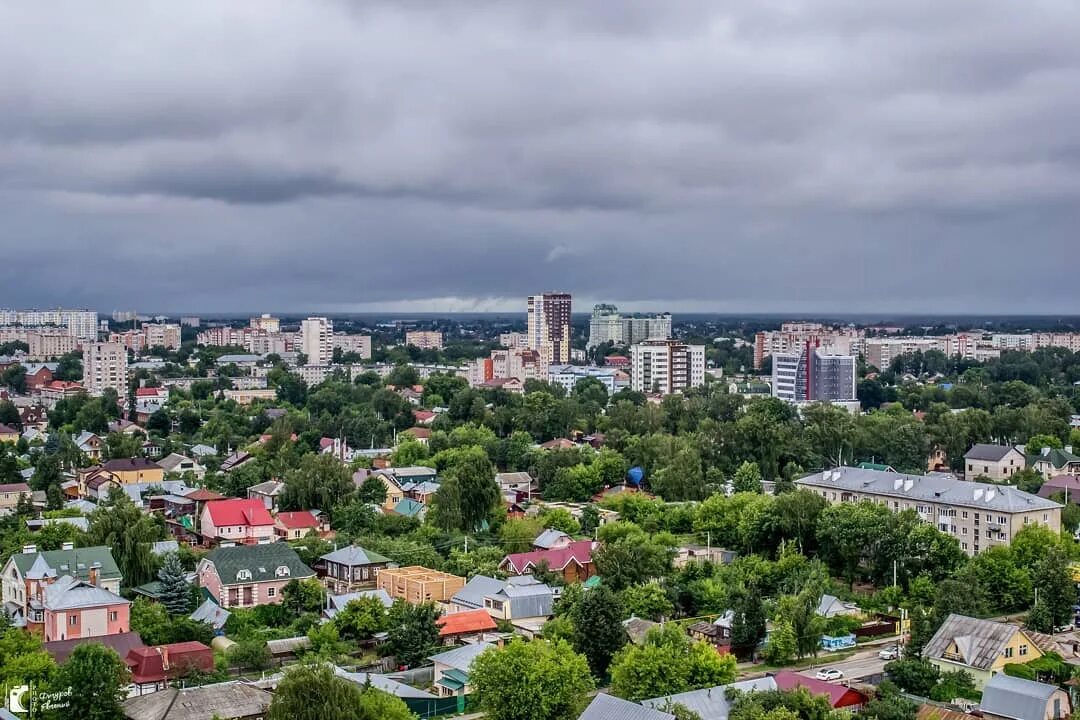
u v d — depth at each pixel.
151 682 188.25
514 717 170.88
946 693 186.88
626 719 151.50
